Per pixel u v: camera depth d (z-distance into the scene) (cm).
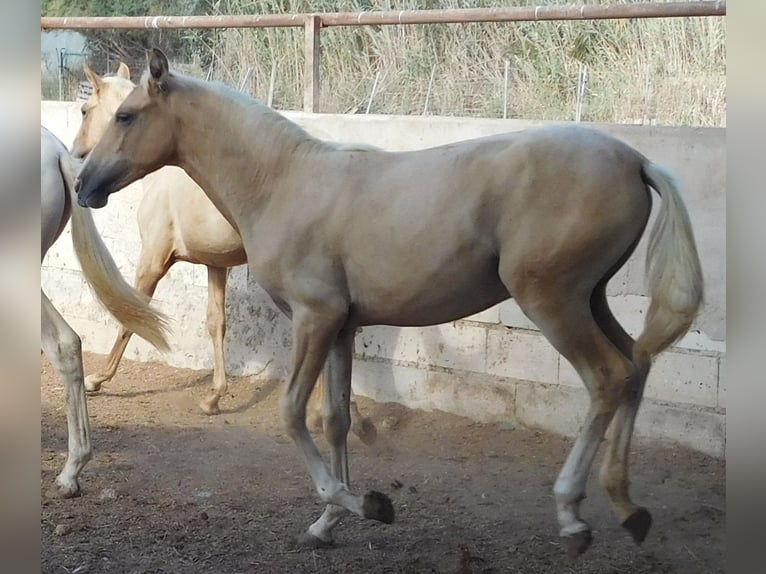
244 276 639
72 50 1091
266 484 475
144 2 1022
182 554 391
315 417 553
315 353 374
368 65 841
